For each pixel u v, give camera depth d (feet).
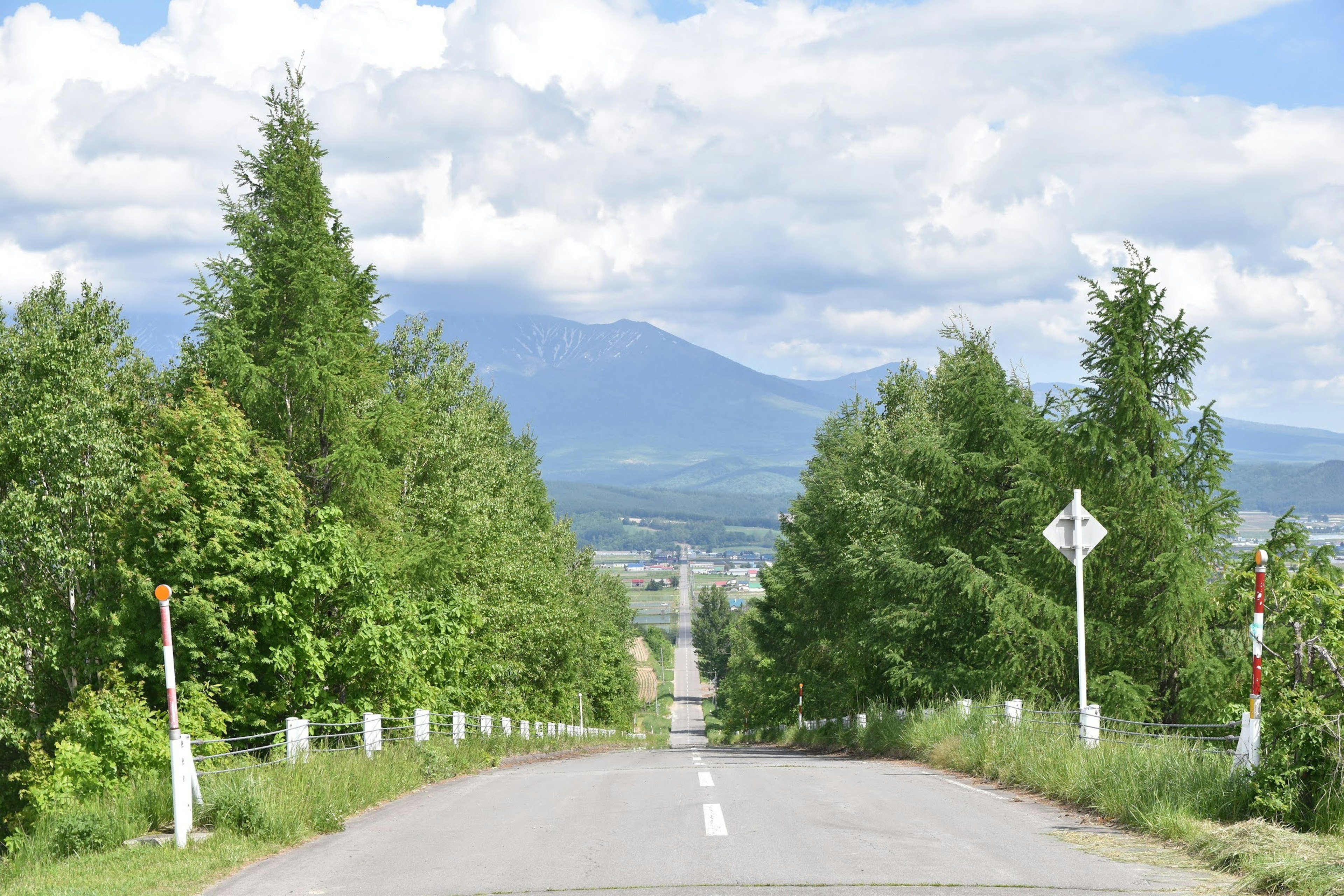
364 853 31.12
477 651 113.70
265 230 81.25
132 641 65.62
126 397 81.35
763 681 199.62
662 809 37.42
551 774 62.03
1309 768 28.32
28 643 72.74
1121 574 71.67
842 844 29.09
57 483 72.28
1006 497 78.84
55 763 53.06
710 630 582.35
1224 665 66.23
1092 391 75.46
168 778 41.68
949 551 75.05
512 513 145.07
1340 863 22.30
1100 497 72.95
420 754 60.39
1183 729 65.51
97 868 29.76
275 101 83.20
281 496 70.69
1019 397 88.43
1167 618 66.23
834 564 113.80
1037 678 70.23
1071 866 25.62
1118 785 34.32
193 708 62.90
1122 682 66.49
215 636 66.54
